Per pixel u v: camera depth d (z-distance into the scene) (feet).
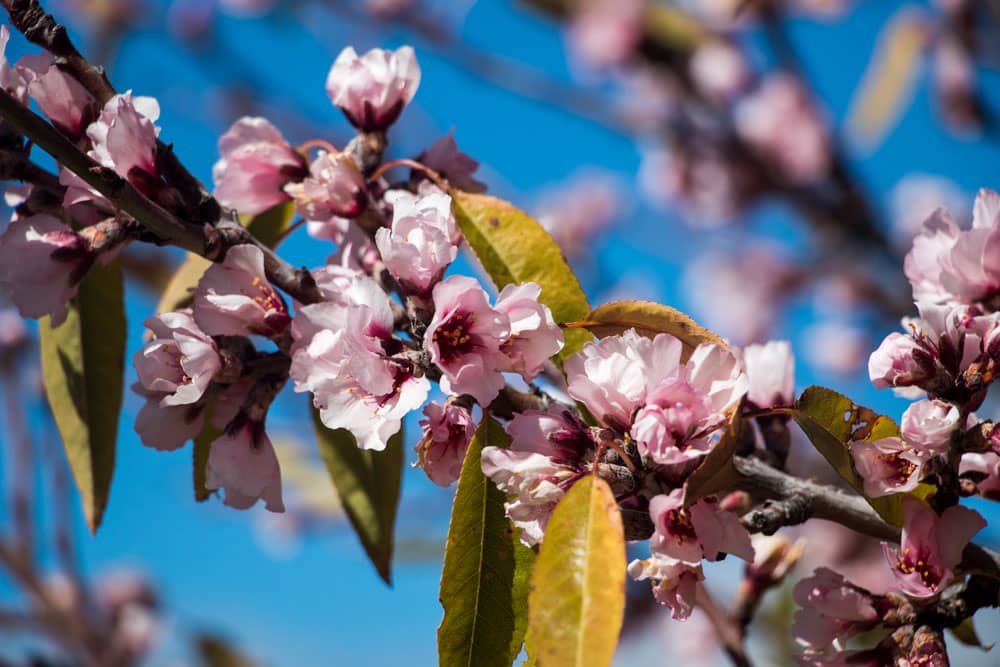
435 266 2.62
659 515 2.51
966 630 2.84
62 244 2.72
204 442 2.98
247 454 2.71
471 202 2.79
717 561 2.54
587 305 2.76
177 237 2.68
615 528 2.46
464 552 2.63
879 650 2.66
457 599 2.62
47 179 2.76
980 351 2.65
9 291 2.72
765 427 2.84
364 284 2.60
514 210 2.78
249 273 2.70
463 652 2.62
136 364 2.69
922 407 2.62
